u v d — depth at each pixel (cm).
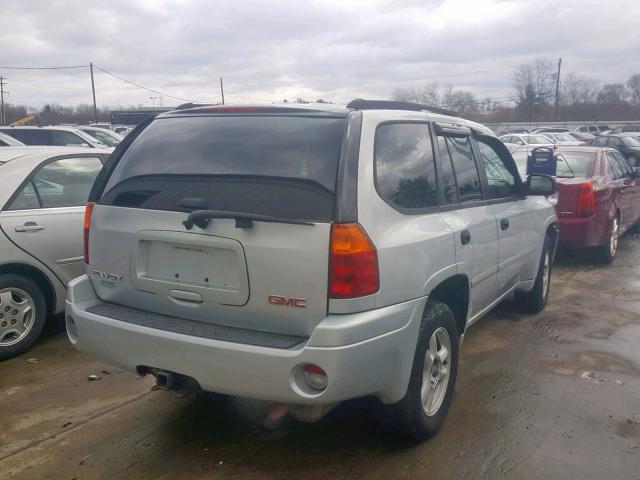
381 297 338
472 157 489
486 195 502
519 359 548
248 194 345
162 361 351
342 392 326
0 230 527
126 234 378
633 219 1102
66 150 607
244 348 327
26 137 1581
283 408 448
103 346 374
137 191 382
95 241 398
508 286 572
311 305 329
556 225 687
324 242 325
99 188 408
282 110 383
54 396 470
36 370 518
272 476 366
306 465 377
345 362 320
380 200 352
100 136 1920
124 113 4188
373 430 416
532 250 611
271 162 353
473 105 6812
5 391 478
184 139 388
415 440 395
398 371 352
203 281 355
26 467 375
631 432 417
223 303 349
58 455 388
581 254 1012
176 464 379
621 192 979
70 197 588
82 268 586
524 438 408
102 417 437
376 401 385
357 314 328
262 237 334
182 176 370
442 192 425
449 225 412
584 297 753
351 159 343
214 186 357
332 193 331
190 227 348
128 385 489
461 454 388
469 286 444
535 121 7594
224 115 395
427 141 423
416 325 365
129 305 389
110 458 385
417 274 364
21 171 559
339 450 394
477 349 572
